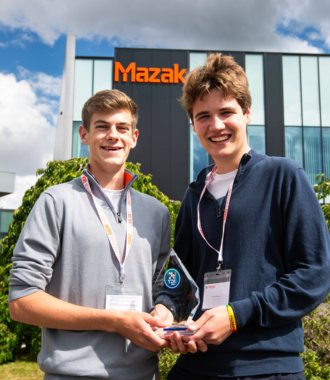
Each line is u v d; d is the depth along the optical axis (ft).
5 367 20.83
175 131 44.06
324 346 11.78
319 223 5.65
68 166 24.02
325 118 45.50
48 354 5.83
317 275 5.40
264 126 44.96
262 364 5.42
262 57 45.73
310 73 45.93
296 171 5.93
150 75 44.52
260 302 5.37
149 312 6.29
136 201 6.96
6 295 22.41
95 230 6.26
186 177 43.52
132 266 6.30
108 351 5.82
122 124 6.78
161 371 11.87
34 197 23.65
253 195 6.07
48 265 5.94
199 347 5.41
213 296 5.92
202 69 6.47
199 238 6.57
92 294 6.02
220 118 6.29
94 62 44.62
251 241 5.88
